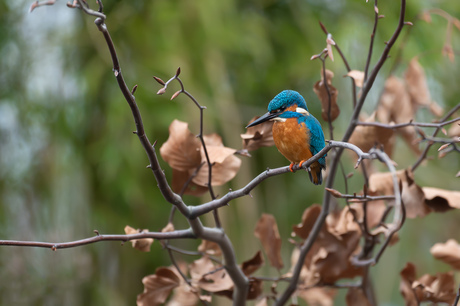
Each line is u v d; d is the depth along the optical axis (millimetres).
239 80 11039
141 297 5223
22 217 10180
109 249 10523
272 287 5586
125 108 9562
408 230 11812
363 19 10594
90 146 10023
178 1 9805
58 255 10133
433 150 11000
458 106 5723
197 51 9992
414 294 5281
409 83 6418
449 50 5855
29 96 10031
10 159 10195
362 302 5543
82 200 10266
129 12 10125
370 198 4207
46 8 10203
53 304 9859
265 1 10875
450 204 5016
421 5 10094
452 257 5555
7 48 10195
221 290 5289
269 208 10922
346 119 10391
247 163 10383
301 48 10852
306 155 5363
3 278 9688
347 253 5461
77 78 10078
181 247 10852
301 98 5480
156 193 10461
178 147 5141
